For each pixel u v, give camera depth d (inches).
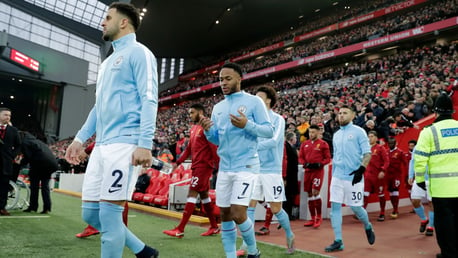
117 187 76.2
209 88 1309.1
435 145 122.7
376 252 156.1
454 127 122.1
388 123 335.9
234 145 102.3
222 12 1192.2
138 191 323.9
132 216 248.2
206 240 166.6
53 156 238.8
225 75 107.6
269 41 1385.3
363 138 158.2
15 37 1222.9
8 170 213.9
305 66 1100.5
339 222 158.6
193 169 178.4
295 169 257.3
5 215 216.7
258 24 1357.0
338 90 763.4
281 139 155.6
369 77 821.9
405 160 277.1
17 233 162.9
